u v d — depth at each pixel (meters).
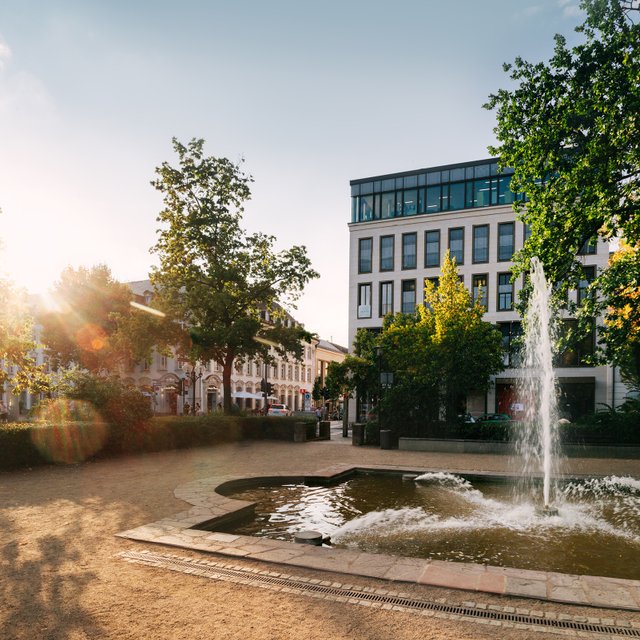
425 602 4.89
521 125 15.59
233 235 25.19
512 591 5.12
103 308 43.84
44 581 5.31
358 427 22.78
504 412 37.66
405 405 22.61
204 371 49.19
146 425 18.17
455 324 23.80
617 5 13.99
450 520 9.20
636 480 12.93
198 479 12.18
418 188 42.41
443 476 13.76
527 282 17.03
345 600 4.91
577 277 16.61
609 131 14.13
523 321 17.38
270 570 5.73
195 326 23.91
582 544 7.69
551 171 15.82
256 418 25.06
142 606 4.69
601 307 15.61
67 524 7.72
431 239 41.34
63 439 15.12
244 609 4.66
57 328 43.31
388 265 42.72
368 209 44.03
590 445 18.59
